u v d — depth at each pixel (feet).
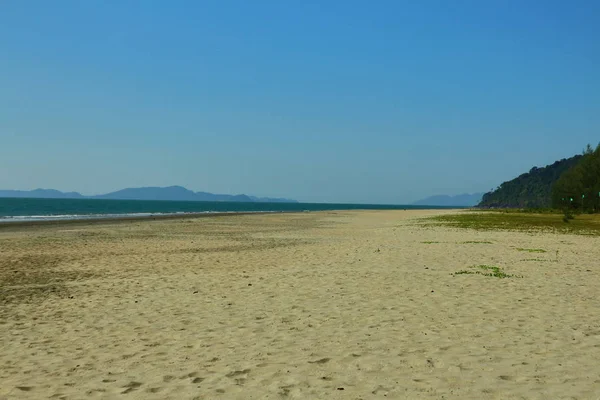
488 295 39.40
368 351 25.35
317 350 25.72
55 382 21.97
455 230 127.65
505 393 19.47
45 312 35.91
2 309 36.94
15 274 53.52
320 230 131.34
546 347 25.58
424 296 39.14
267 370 22.81
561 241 92.48
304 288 43.19
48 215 255.50
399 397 19.27
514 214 274.77
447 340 27.04
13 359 25.34
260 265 58.80
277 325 31.04
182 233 117.39
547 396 19.10
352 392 19.88
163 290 43.50
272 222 181.16
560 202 346.74
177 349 26.55
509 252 71.15
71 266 59.47
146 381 21.85
